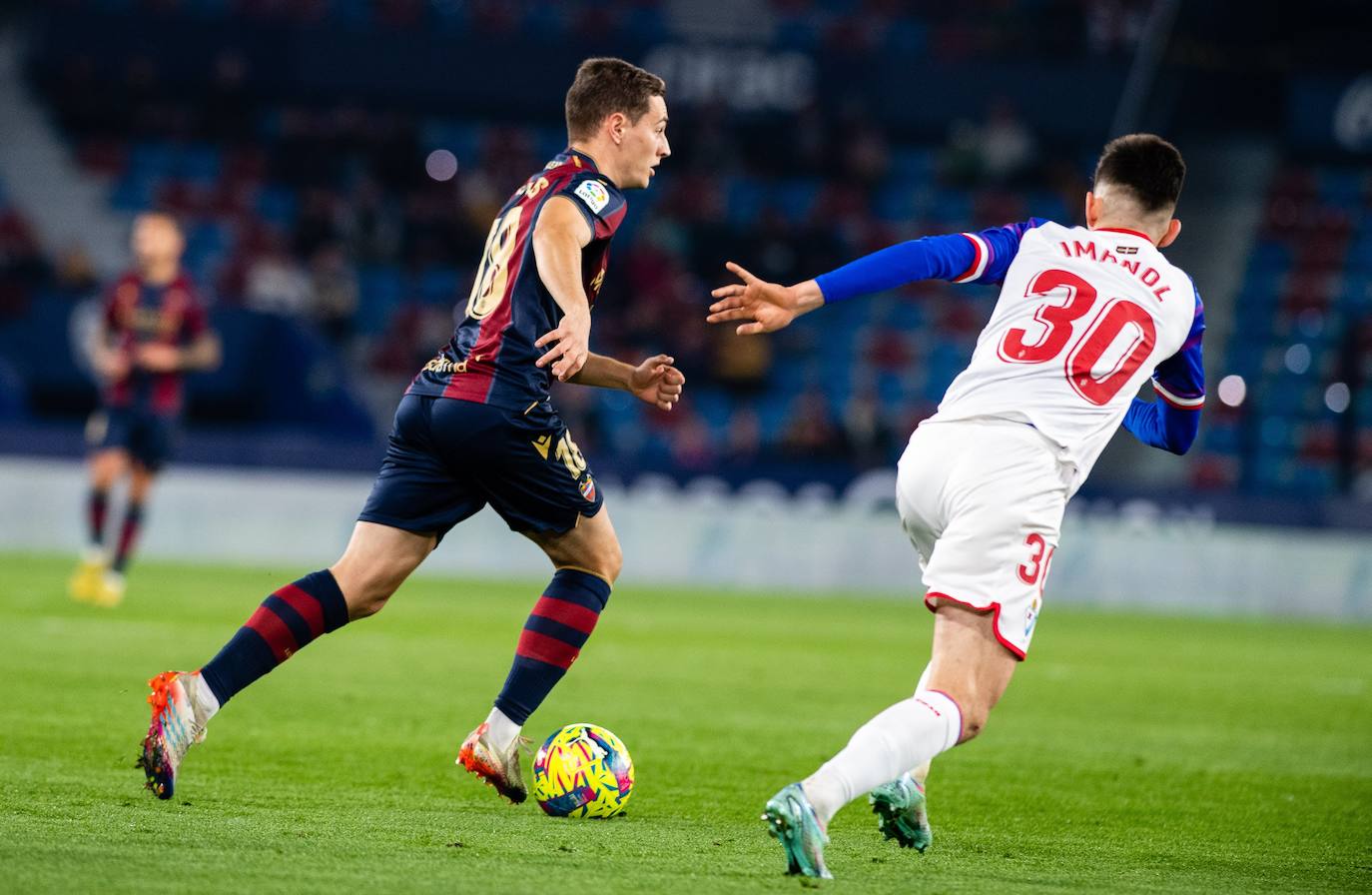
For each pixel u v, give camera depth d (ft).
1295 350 279.49
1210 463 262.26
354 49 285.64
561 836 54.03
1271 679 131.54
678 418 261.85
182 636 119.24
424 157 299.58
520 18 312.09
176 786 61.05
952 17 314.76
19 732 72.54
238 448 213.46
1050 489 49.73
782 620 169.27
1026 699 110.42
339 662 112.47
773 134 295.69
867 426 238.68
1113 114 286.66
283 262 271.28
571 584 59.31
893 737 46.14
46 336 224.53
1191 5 280.51
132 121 295.07
